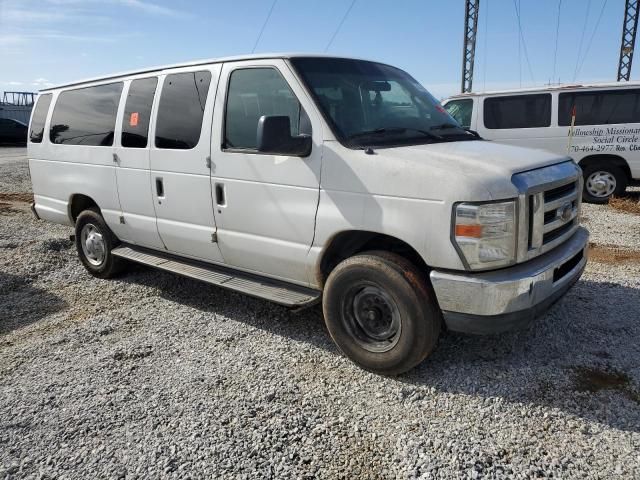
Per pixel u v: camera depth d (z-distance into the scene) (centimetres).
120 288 595
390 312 367
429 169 341
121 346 443
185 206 487
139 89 532
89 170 591
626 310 470
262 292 430
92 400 363
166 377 389
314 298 407
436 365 389
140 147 521
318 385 371
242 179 433
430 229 338
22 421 343
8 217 1010
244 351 425
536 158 377
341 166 374
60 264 691
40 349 447
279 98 412
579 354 396
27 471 297
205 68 468
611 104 985
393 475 283
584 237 418
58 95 654
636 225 823
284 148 378
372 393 359
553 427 315
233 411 343
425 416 332
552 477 277
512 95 1048
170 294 569
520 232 336
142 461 300
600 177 1015
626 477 274
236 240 449
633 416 321
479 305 332
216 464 295
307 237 399
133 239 568
